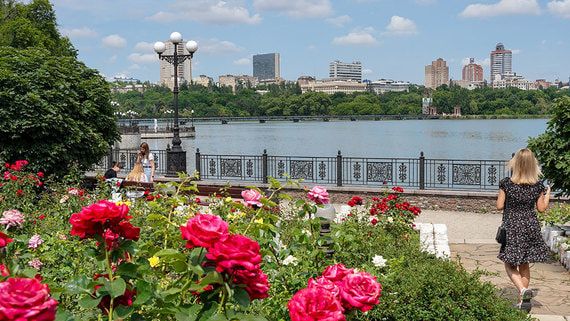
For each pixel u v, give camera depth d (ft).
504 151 139.44
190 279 9.81
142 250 11.60
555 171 38.34
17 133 47.19
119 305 9.53
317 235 19.02
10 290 6.84
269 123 540.93
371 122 518.78
